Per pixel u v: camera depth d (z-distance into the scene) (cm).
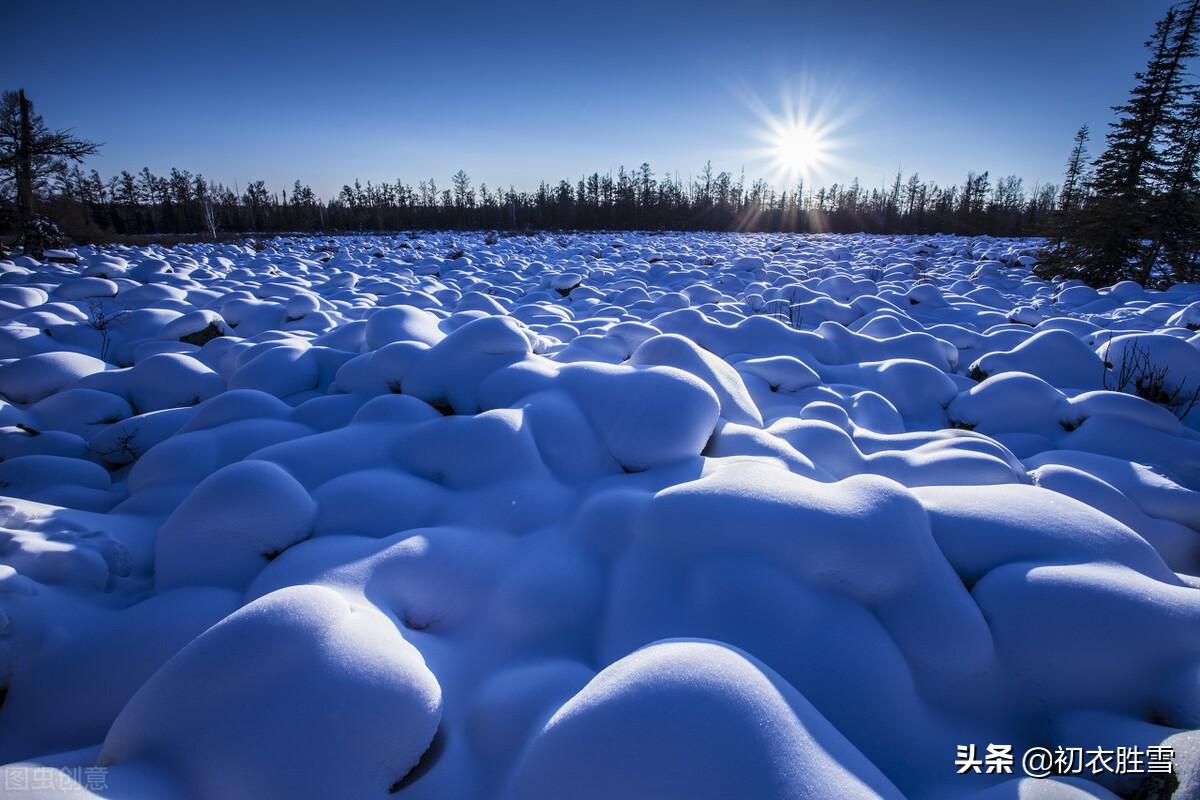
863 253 2097
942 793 167
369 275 1456
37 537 255
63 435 423
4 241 1783
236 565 252
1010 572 220
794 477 250
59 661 205
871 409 478
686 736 138
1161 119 1384
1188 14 1345
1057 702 192
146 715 160
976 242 2889
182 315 727
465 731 183
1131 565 225
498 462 303
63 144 1708
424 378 414
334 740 151
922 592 209
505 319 431
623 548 243
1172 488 326
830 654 191
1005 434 449
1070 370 561
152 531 300
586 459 316
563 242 3016
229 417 397
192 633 217
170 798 145
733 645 188
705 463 301
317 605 175
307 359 508
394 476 298
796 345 618
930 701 193
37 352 632
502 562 247
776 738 140
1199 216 1291
